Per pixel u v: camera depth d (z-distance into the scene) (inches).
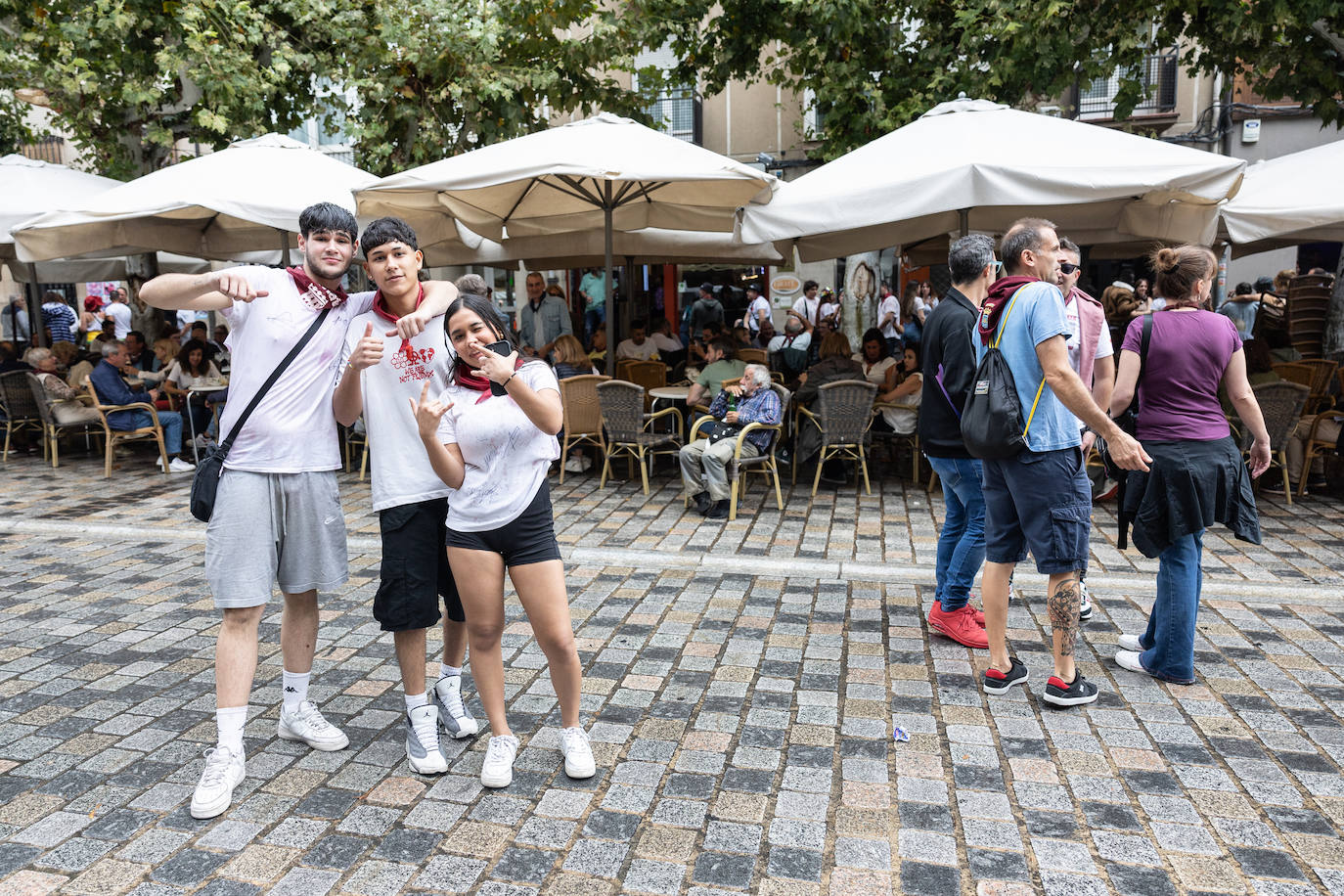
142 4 402.9
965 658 167.6
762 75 495.8
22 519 278.4
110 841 110.9
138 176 463.5
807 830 112.5
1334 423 296.8
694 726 141.3
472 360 113.1
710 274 772.0
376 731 141.2
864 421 303.9
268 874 104.2
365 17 417.1
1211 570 217.2
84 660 169.9
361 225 342.3
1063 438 139.0
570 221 385.7
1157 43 404.2
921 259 462.0
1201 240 299.3
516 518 118.3
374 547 246.2
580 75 483.2
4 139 505.7
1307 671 160.2
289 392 123.3
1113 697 150.3
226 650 122.7
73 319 661.3
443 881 102.7
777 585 212.1
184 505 301.0
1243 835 110.5
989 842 109.6
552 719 144.0
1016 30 375.2
